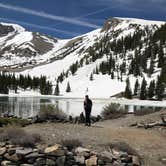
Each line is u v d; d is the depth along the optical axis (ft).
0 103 347.15
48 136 57.26
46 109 83.76
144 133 73.15
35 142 51.98
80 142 53.93
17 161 47.88
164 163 55.57
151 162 54.85
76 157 49.55
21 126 72.49
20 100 445.78
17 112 214.28
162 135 74.02
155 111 113.09
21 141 50.08
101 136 63.36
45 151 48.78
